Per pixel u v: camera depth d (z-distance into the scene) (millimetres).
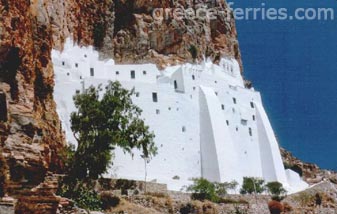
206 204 90688
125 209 69188
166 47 133875
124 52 132375
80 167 58594
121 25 136250
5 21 26719
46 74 37469
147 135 75875
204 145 119250
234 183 111188
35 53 35000
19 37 27969
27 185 25266
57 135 41219
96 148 63594
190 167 116188
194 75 122500
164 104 114562
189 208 88688
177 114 116312
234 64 144500
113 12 134000
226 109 125062
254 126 130000
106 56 129250
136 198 80250
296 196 111125
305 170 143250
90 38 127312
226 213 93125
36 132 27062
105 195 69438
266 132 129375
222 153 119000
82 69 117000
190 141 117438
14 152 24812
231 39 147875
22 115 26469
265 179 127812
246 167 125188
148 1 137250
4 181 23469
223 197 100688
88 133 65188
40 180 25969
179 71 121062
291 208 104188
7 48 26781
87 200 52031
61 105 104562
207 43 141000
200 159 118750
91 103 69000
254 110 131125
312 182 136750
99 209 52594
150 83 113750
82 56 120250
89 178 60219
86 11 128875
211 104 121125
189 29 136875
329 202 114938
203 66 133750
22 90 27656
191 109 119375
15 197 24625
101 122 67438
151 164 108500
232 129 124938
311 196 113188
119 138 67062
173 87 117562
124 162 103750
